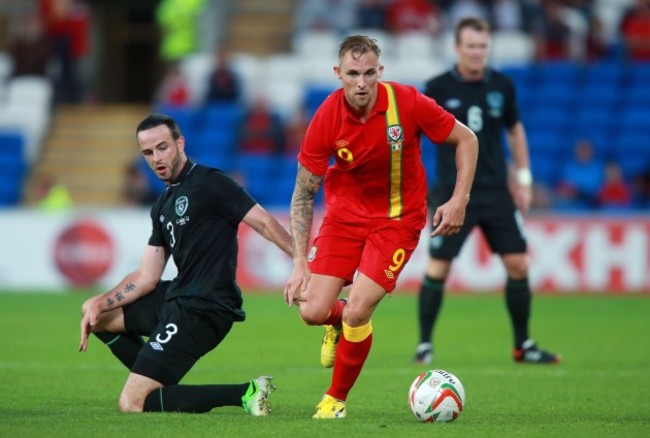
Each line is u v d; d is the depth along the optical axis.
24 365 35.53
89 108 88.31
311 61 83.81
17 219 69.94
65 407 26.50
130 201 75.38
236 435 21.73
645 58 80.00
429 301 36.38
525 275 36.16
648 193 71.81
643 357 37.75
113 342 26.70
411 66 80.38
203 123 81.19
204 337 25.39
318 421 23.69
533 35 82.06
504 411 26.20
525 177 36.78
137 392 24.81
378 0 83.31
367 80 23.33
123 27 98.31
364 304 24.16
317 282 25.16
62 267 69.19
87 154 86.31
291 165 76.19
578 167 69.69
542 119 76.94
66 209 75.44
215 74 82.06
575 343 41.97
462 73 35.91
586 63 80.38
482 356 38.19
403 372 33.94
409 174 24.91
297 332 45.91
